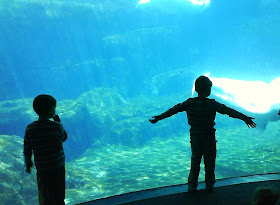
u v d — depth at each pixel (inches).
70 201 394.6
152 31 1397.6
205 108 112.2
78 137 762.8
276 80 386.3
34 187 380.5
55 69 1328.7
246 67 1424.7
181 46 1487.5
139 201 112.1
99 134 843.4
